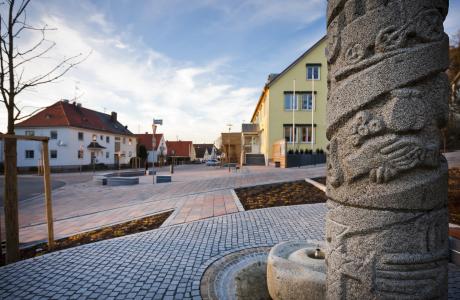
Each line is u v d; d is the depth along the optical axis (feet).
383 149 6.21
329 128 7.47
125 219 24.25
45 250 17.04
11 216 15.33
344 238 6.86
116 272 12.96
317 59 87.51
